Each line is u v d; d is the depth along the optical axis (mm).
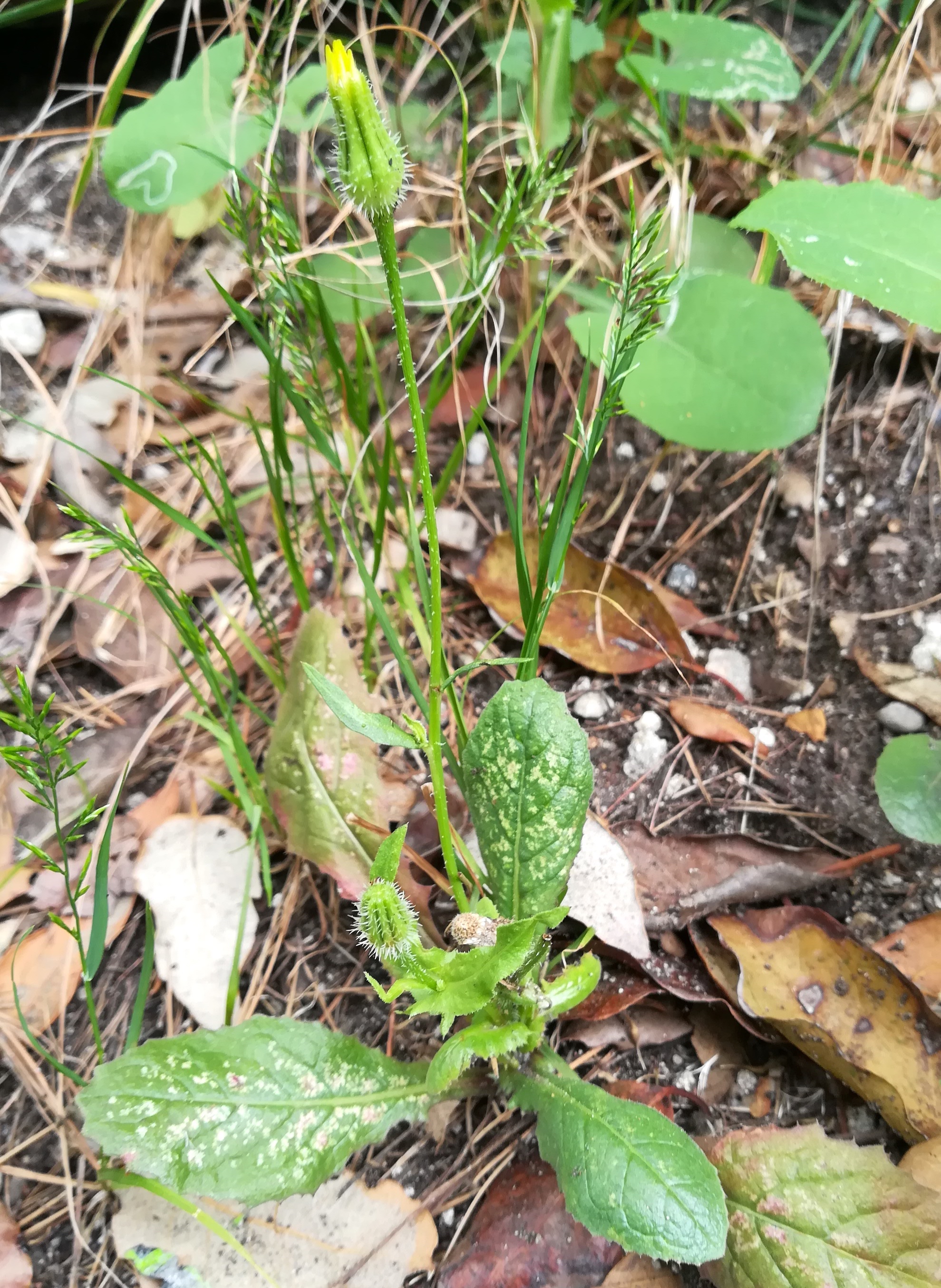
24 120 397
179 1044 232
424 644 290
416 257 311
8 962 267
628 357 217
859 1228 218
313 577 333
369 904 185
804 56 385
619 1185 210
